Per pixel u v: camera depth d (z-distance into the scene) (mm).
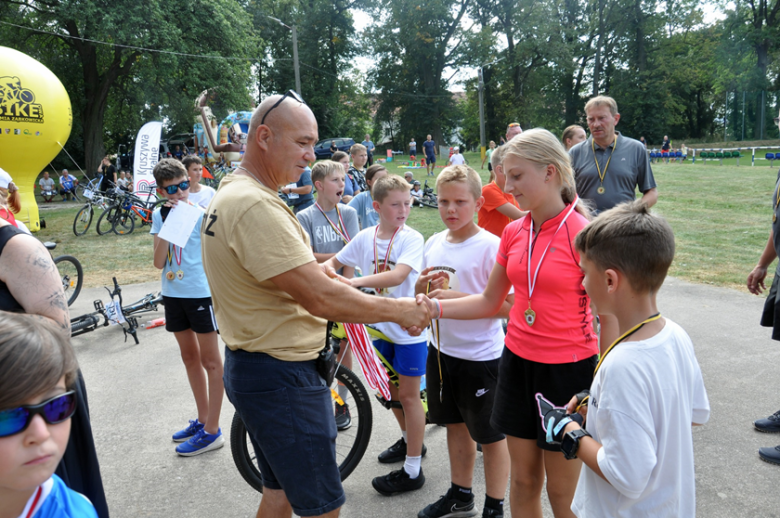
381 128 56125
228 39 26953
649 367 1396
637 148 4457
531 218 2139
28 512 1122
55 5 23203
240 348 1993
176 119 31078
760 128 41438
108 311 5562
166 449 3484
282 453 1974
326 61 47000
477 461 3264
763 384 3994
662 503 1438
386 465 3256
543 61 44656
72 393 1082
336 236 4016
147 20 23547
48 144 12094
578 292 1985
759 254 8250
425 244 3098
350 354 3742
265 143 2018
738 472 2967
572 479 2057
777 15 43250
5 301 1770
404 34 43781
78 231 12836
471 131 57125
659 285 1463
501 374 2197
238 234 1874
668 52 45438
